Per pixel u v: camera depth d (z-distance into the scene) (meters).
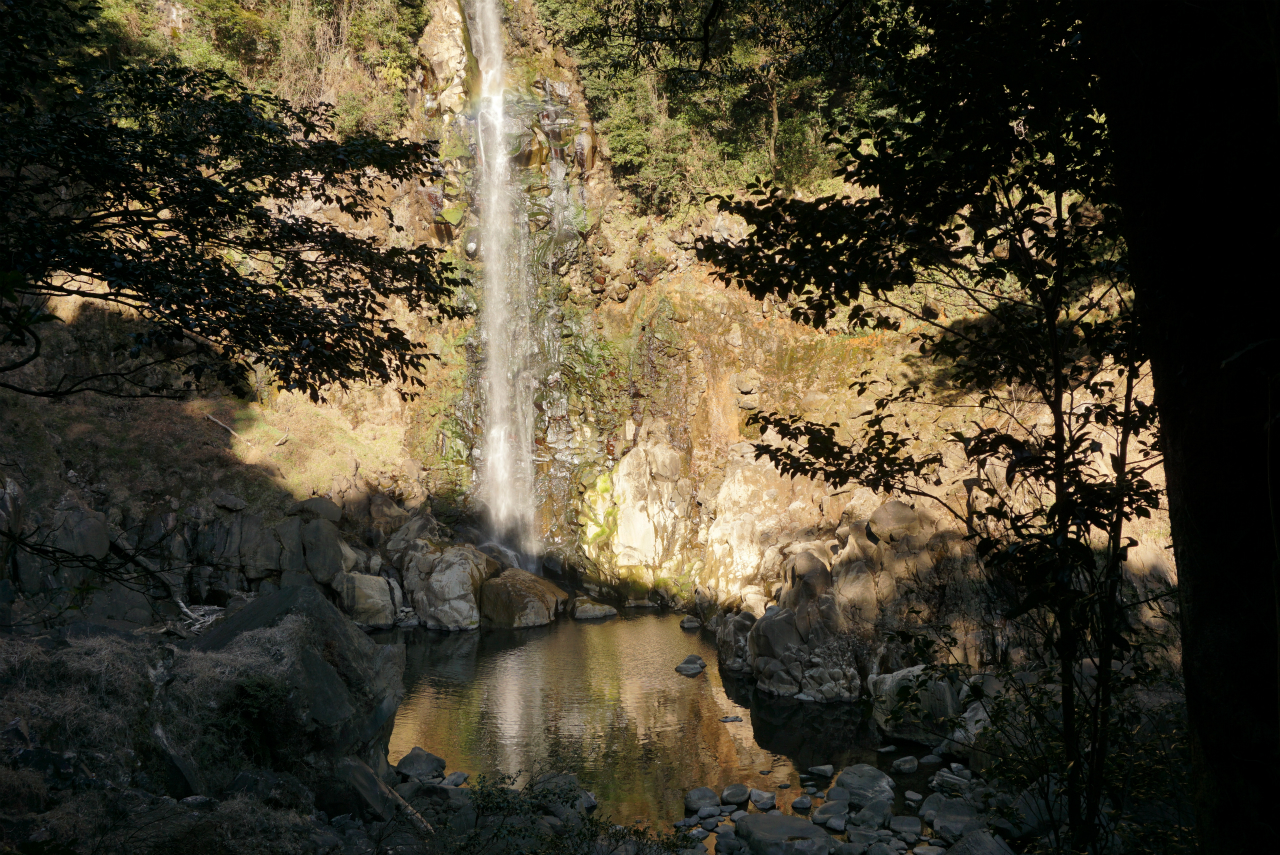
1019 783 6.61
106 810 6.98
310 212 30.91
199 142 7.51
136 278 6.54
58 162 6.71
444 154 34.91
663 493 29.58
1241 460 2.43
